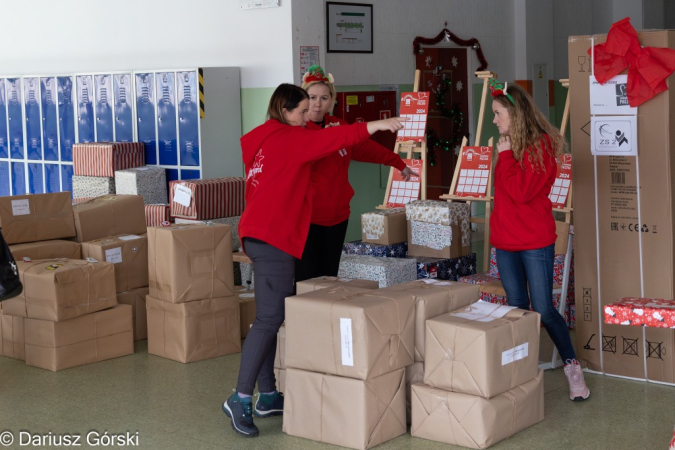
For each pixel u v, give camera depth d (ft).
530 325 12.38
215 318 16.80
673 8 38.04
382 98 28.19
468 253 21.33
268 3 24.94
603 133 14.62
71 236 18.30
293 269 12.68
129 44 29.19
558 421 12.95
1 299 11.59
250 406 12.68
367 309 11.53
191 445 12.36
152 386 15.07
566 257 15.99
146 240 18.39
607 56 14.34
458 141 31.65
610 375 15.16
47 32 32.17
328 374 12.10
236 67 25.88
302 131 12.21
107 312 16.71
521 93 13.43
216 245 16.72
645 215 14.39
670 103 13.99
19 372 16.05
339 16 26.63
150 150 26.81
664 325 10.64
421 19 29.68
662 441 12.10
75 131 29.35
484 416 11.68
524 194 13.30
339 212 13.89
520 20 33.81
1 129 32.35
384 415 12.05
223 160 25.85
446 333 11.89
